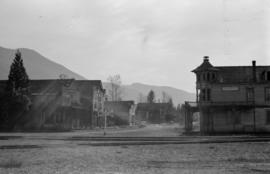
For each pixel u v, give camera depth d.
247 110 54.81
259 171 18.17
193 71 57.38
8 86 66.75
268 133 52.94
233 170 18.55
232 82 55.28
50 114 74.12
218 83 55.56
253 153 26.72
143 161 22.47
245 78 55.44
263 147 30.95
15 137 43.16
